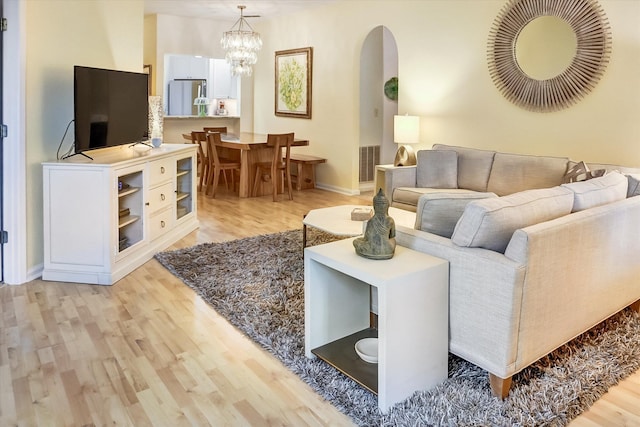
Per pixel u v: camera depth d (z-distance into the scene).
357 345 2.51
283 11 7.82
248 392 2.26
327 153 7.69
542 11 4.66
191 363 2.51
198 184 8.01
